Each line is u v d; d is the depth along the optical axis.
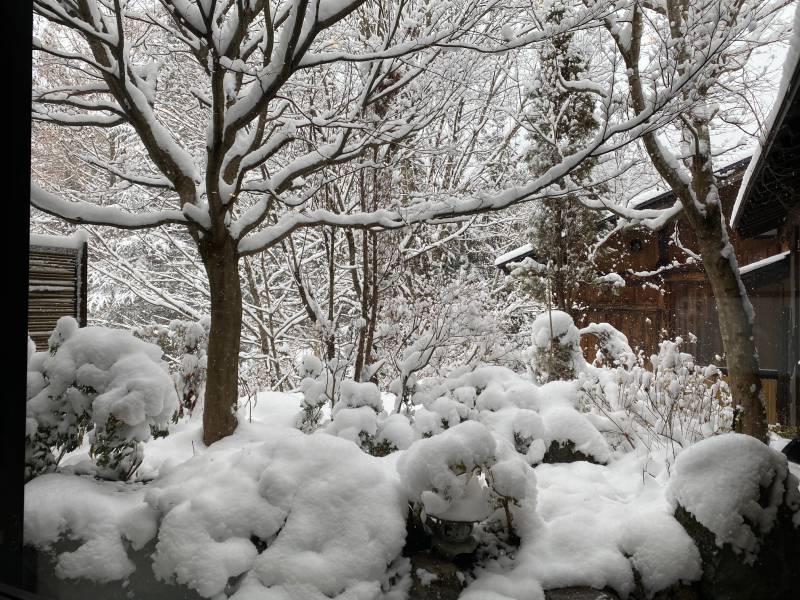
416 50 3.96
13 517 2.18
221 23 4.46
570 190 4.34
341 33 5.82
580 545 2.26
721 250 3.54
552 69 4.91
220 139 3.73
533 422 3.42
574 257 5.05
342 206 6.15
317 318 5.95
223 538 2.10
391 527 2.13
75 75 6.48
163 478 2.53
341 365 4.79
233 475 2.30
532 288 5.37
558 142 4.97
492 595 2.05
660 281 4.45
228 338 4.22
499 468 2.26
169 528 2.10
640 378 3.92
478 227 8.48
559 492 2.80
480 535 2.39
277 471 2.24
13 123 2.14
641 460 3.31
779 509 2.05
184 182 4.43
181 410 4.72
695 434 3.49
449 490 2.14
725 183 4.33
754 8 3.71
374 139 4.57
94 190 8.48
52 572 2.20
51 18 3.54
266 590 1.97
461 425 2.28
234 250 4.28
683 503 2.15
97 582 2.15
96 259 9.91
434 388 4.02
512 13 5.69
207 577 1.99
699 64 3.50
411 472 2.20
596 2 3.86
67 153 7.76
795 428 3.28
